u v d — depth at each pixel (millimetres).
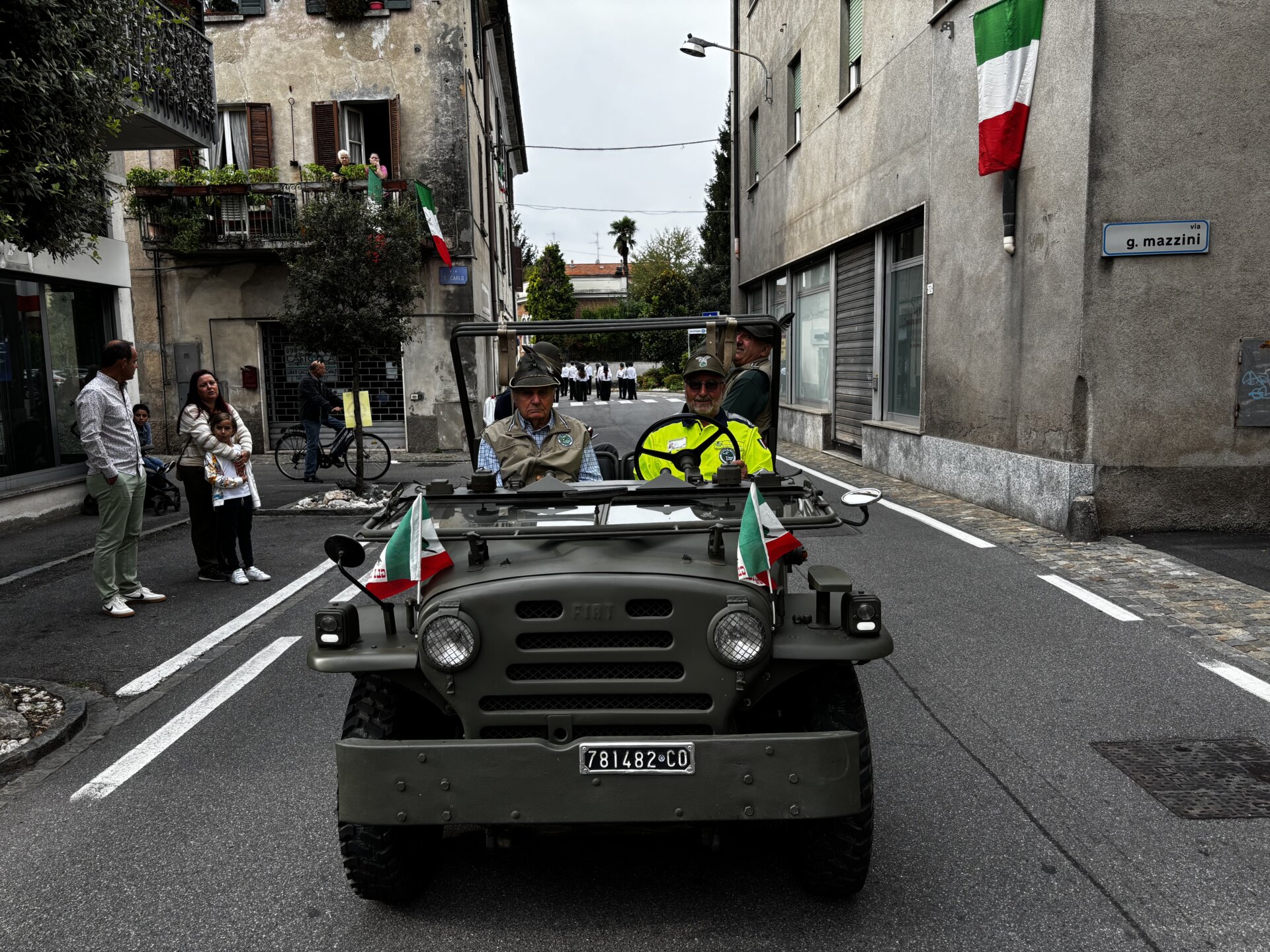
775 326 4953
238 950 3041
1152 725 4727
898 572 7863
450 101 19156
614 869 3525
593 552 3146
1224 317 8523
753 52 23281
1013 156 9562
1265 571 7488
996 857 3523
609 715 2918
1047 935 3025
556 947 3023
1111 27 8258
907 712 4961
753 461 4539
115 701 5453
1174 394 8648
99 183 6387
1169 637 6043
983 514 10281
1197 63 8266
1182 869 3422
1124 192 8422
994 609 6754
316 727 5008
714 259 47031
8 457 11234
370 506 12328
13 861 3668
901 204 13031
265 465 18234
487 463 4422
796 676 3293
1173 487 8742
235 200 18312
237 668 6000
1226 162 8336
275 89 19125
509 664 2918
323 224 13148
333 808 4066
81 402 7062
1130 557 8078
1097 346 8633
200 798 4188
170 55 11336
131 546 7562
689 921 3152
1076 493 8836
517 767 2805
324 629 2988
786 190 20109
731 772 2783
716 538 3121
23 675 5906
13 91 5160
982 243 10586
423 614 2932
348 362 19422
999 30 9453
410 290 13625
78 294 12695
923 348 12367
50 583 8414
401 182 18516
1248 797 3959
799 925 3115
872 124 14203
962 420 11297
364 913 3248
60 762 4621
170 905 3318
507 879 3467
